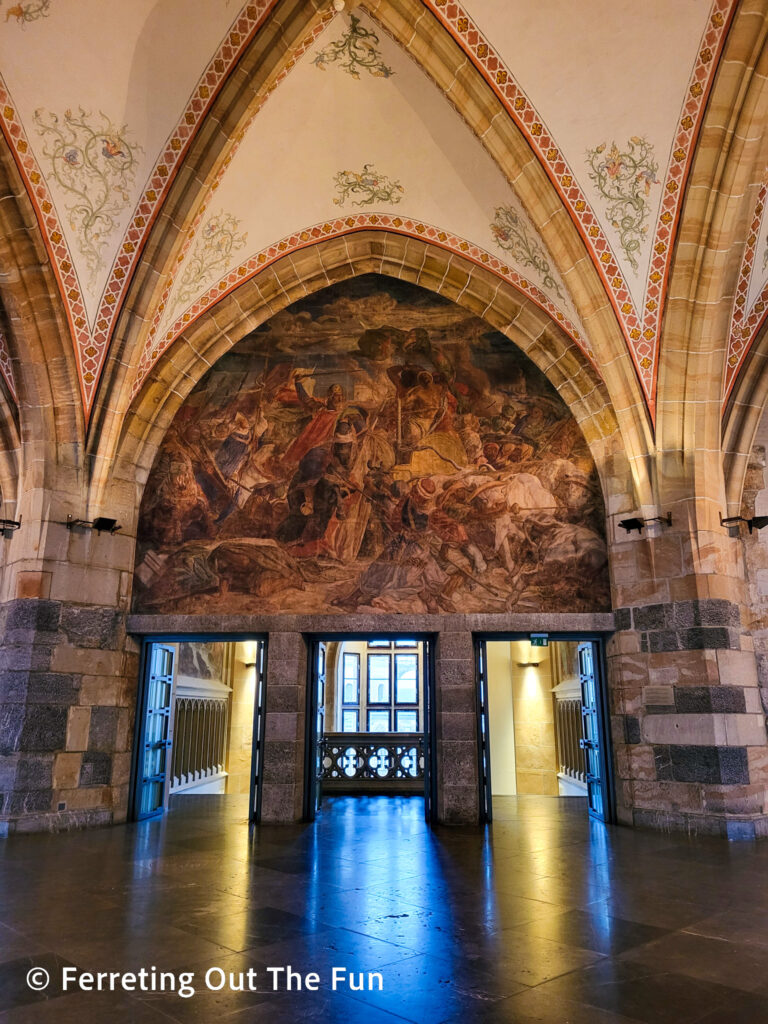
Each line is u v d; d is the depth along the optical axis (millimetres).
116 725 10312
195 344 11195
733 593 9875
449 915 5574
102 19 8125
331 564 10977
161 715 11734
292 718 10383
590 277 10062
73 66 8484
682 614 9719
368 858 7727
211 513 11211
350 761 13203
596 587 10695
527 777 17266
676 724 9547
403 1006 3914
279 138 9859
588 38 8500
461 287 11336
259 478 11328
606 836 9039
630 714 9992
